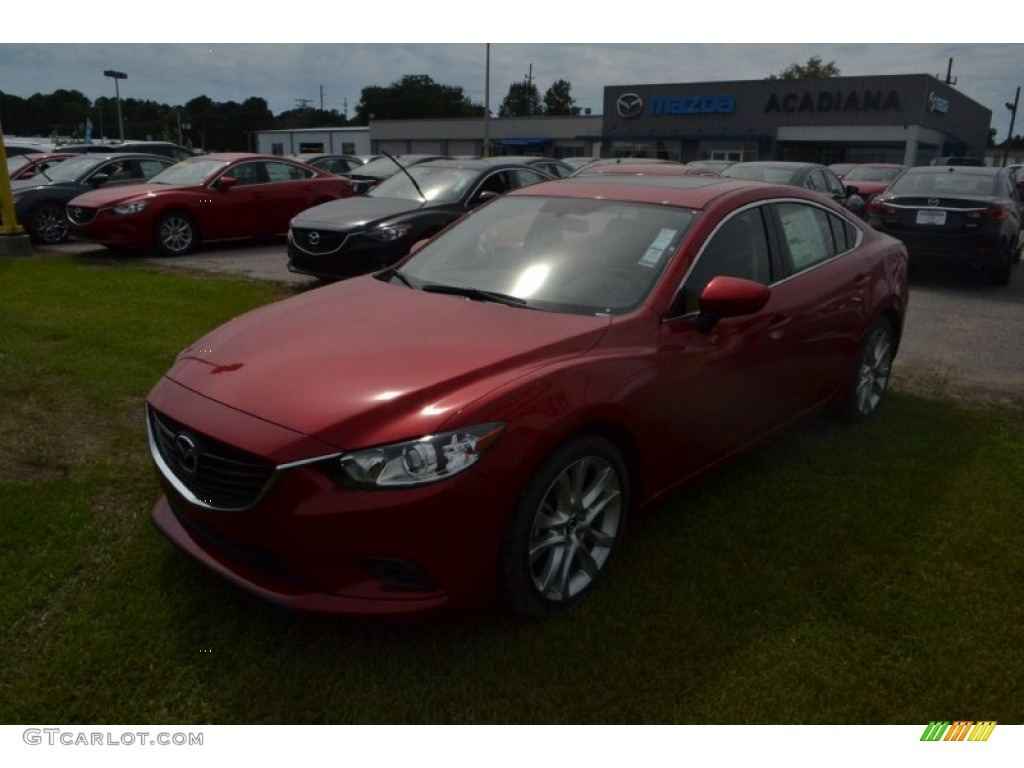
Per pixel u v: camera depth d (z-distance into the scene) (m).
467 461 2.61
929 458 4.48
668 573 3.29
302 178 13.11
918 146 40.78
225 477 2.72
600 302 3.43
